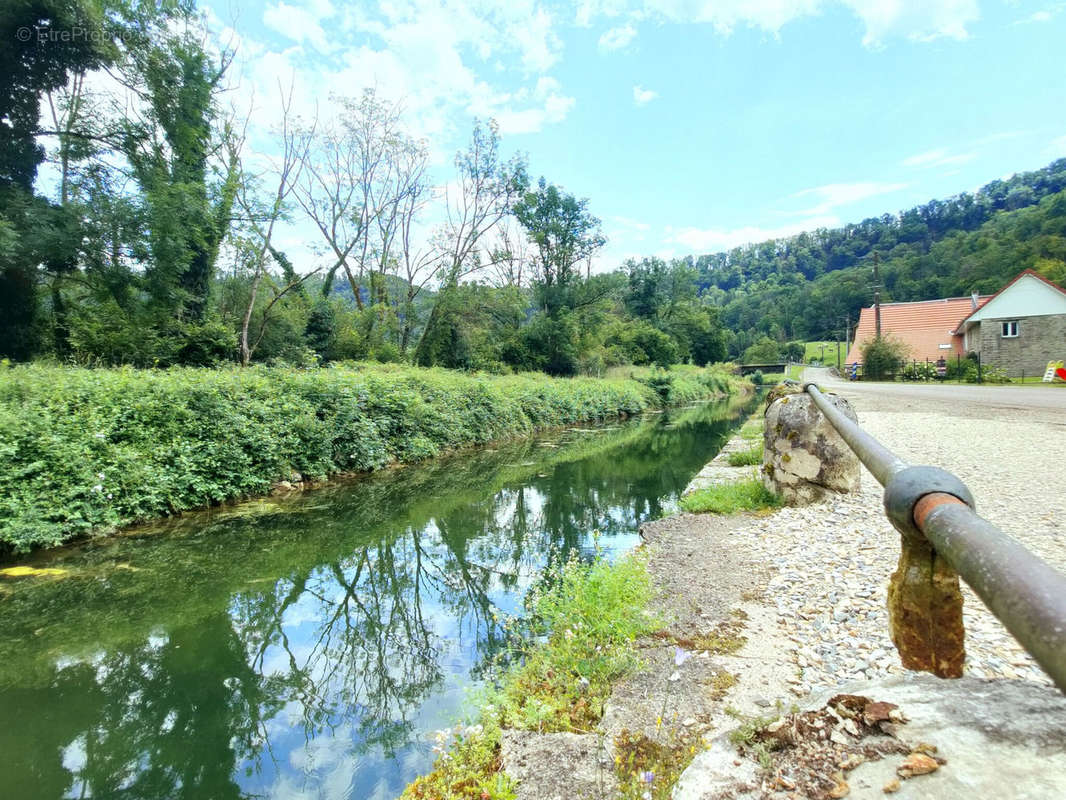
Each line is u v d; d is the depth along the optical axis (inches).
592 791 94.2
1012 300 1327.5
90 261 631.2
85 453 289.0
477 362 1195.9
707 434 770.8
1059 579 25.8
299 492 400.8
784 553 215.2
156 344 660.7
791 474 289.7
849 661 129.9
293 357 874.1
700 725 110.1
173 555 273.4
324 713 154.3
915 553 53.3
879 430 471.2
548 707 122.3
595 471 489.4
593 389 1044.5
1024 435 430.9
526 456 577.0
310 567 265.0
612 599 160.9
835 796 50.0
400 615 217.3
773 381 2588.6
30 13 589.9
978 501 245.3
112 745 140.5
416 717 151.4
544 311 1485.0
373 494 401.7
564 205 1486.2
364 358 990.4
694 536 250.1
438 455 559.5
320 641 196.4
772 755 61.9
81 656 183.6
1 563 252.8
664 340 2033.7
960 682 57.1
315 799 120.8
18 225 577.6
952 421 526.6
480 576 253.4
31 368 370.6
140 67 701.9
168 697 162.2
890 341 1563.7
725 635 149.9
